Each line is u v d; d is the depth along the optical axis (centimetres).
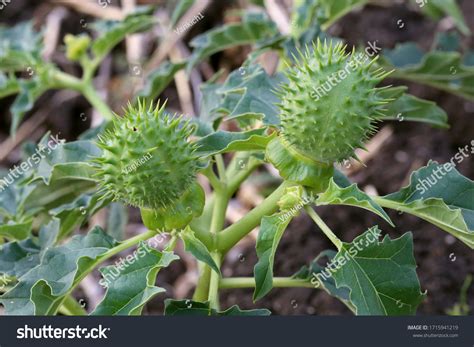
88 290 61
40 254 47
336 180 46
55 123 76
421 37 76
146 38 79
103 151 42
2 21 82
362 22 78
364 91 41
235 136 43
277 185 68
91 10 82
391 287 41
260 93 46
